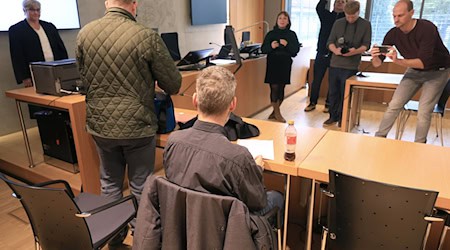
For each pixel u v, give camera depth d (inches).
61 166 108.3
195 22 245.8
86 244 53.6
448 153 63.9
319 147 67.5
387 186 44.6
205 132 46.0
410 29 109.3
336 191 50.6
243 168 43.6
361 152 64.8
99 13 179.9
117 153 73.2
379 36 252.1
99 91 66.9
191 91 135.0
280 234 60.9
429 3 227.1
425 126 118.2
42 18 152.3
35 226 56.8
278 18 164.1
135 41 63.0
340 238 54.0
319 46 188.2
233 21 277.3
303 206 80.7
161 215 44.8
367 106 209.3
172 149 46.6
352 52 150.4
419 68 110.0
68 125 98.4
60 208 50.7
